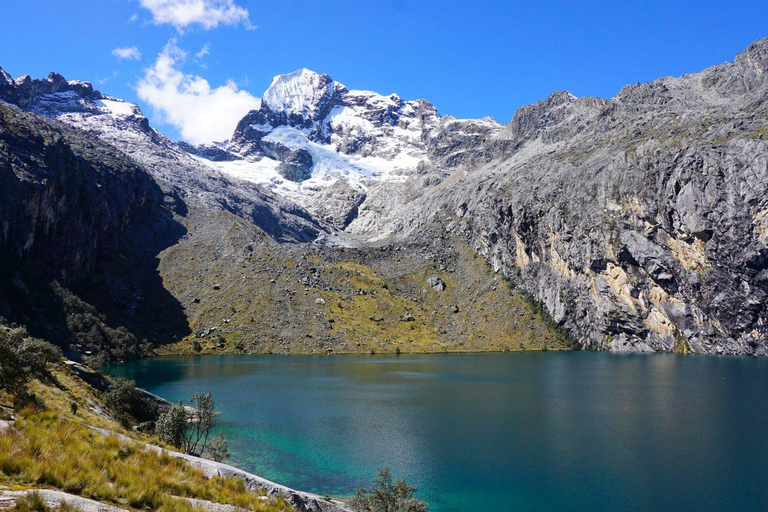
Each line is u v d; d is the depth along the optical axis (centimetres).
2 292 15675
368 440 7825
